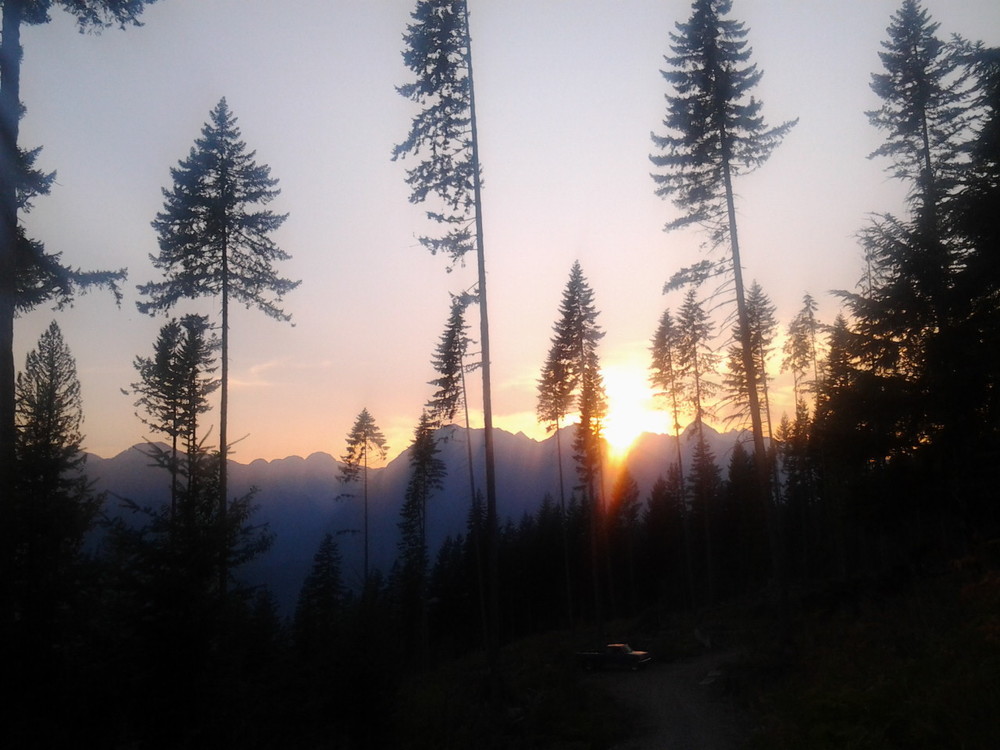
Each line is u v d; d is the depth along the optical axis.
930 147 21.77
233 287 23.31
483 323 19.67
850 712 8.72
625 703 18.28
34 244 11.84
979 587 11.44
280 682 11.50
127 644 9.16
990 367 14.31
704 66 20.02
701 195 20.17
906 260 16.64
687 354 37.31
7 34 11.48
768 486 19.30
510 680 20.00
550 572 61.62
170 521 9.76
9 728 8.70
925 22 22.11
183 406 31.17
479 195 19.92
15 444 10.82
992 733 6.96
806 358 40.38
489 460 18.95
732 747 12.25
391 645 12.81
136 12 12.21
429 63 19.83
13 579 9.77
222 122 23.39
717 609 38.88
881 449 16.92
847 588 21.61
